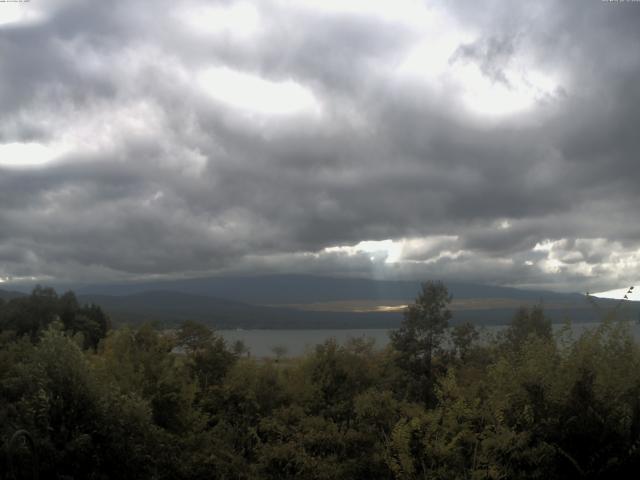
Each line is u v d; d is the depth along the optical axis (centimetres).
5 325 2719
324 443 1116
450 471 816
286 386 1420
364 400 1130
